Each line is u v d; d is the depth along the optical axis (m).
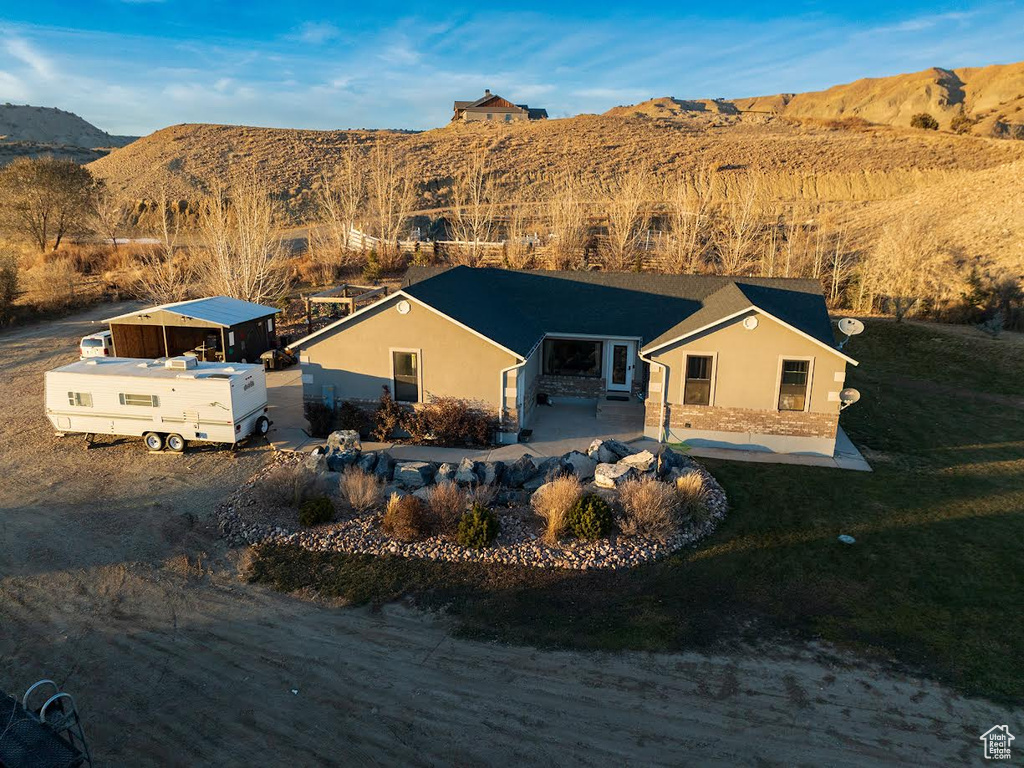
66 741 7.72
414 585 13.21
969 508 16.61
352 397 20.97
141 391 19.44
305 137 104.88
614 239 48.12
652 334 22.56
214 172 85.88
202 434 19.47
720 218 58.94
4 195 56.34
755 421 20.00
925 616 12.20
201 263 42.28
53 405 20.11
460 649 11.32
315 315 37.03
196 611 12.35
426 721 9.63
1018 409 24.75
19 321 37.75
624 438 20.77
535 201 75.69
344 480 16.53
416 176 82.38
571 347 23.73
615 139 99.31
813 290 24.05
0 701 8.18
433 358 20.08
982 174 62.78
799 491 17.50
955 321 35.34
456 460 18.89
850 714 9.78
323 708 9.88
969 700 10.08
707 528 15.47
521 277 26.41
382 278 46.53
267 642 11.46
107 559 14.07
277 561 14.09
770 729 9.48
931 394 26.52
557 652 11.23
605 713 9.80
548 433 21.09
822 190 73.38
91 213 61.47
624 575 13.58
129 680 10.45
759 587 13.17
